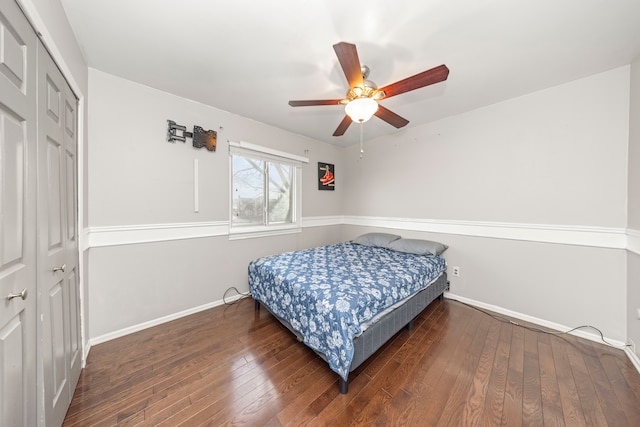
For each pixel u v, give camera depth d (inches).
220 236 105.5
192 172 96.1
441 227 116.2
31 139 36.3
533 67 73.3
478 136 102.9
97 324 75.0
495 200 98.7
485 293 102.0
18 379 32.3
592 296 77.9
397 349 72.0
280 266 89.7
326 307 59.5
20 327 33.0
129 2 49.9
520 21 54.7
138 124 82.4
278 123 121.0
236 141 109.4
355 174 159.2
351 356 53.9
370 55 67.1
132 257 82.0
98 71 74.5
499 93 89.7
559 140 83.6
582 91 79.0
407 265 92.1
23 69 34.5
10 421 30.4
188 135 93.7
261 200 125.3
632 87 70.1
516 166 93.1
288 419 48.4
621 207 72.9
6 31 30.8
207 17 54.1
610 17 53.4
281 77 79.0
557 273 84.6
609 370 62.2
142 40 61.6
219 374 61.3
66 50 52.6
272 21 55.1
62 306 48.3
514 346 73.4
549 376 60.1
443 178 114.9
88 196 72.5
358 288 67.8
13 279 31.5
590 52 66.0
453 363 65.4
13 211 31.9
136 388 56.2
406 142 129.8
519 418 48.3
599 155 76.4
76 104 61.5
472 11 52.0
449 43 62.4
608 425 46.6
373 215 148.3
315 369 63.5
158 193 87.4
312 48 64.8
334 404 52.0
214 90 87.6
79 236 61.7
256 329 84.1
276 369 63.4
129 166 80.8
